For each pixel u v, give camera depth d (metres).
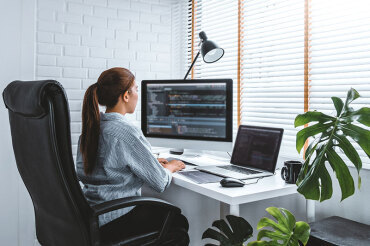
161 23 2.84
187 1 2.92
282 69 2.09
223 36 2.62
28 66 2.34
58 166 1.12
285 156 2.06
